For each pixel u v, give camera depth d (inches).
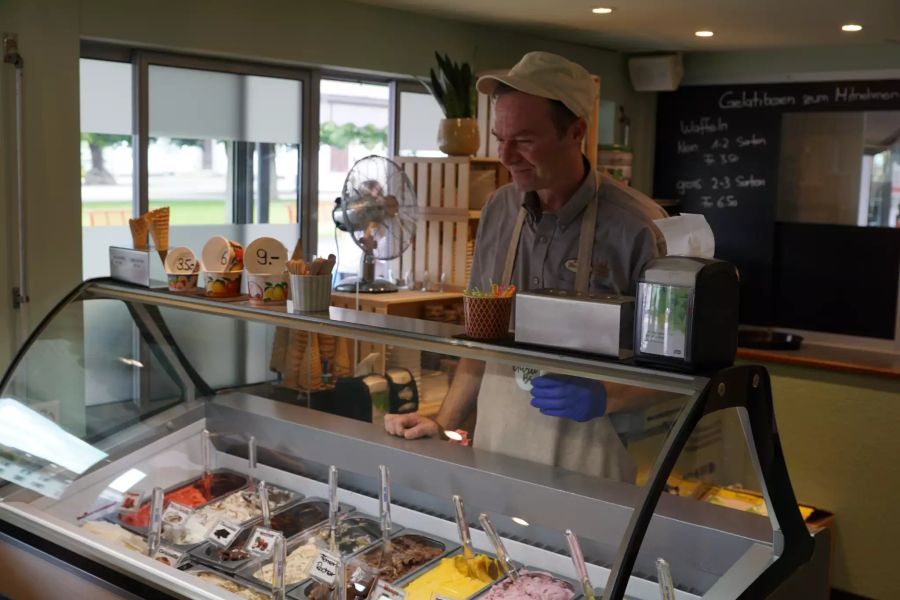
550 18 193.2
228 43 158.9
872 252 232.5
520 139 83.7
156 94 158.1
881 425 134.0
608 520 63.6
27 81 133.9
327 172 190.9
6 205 133.6
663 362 60.2
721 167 255.4
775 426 66.1
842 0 165.9
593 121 202.2
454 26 199.3
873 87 228.1
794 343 164.4
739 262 253.9
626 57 251.8
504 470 70.2
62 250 140.4
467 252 177.0
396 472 77.9
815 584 71.1
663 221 76.7
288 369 86.3
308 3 170.4
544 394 66.4
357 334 78.2
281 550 68.6
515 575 67.3
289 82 179.8
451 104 178.7
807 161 241.9
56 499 83.4
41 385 89.8
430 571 69.7
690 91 259.1
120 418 90.4
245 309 86.0
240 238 175.8
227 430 90.4
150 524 77.9
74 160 140.6
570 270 88.4
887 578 135.3
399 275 187.3
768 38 217.0
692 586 62.3
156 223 93.3
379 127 199.9
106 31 142.5
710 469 64.2
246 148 174.1
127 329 92.9
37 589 78.5
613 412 62.3
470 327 72.3
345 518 78.3
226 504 82.7
